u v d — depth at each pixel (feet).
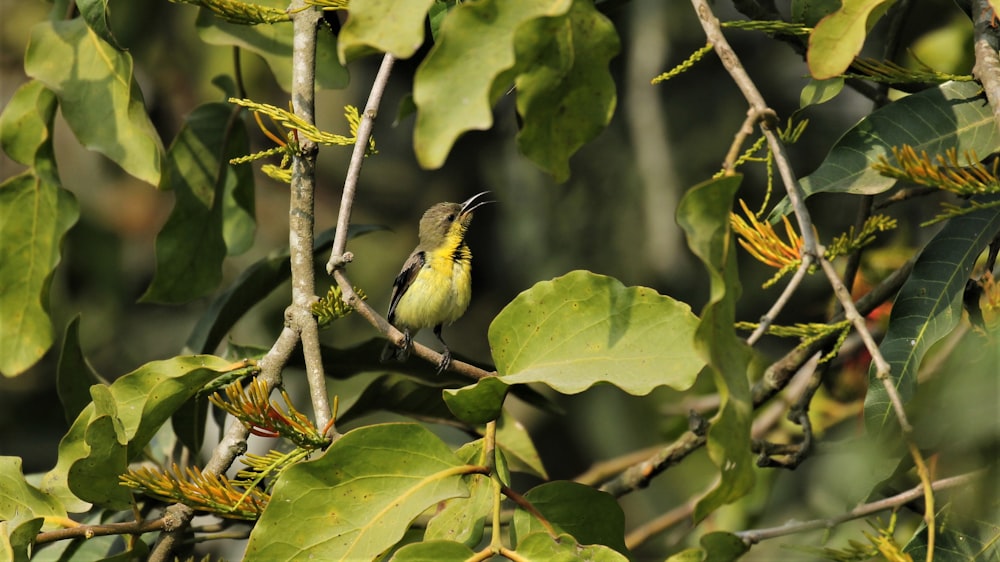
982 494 19.24
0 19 59.57
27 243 32.27
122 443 21.72
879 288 27.61
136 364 58.54
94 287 58.75
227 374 24.12
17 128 31.65
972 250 22.47
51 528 22.72
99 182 59.72
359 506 19.92
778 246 20.59
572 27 17.26
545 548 19.11
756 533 20.08
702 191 16.49
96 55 28.50
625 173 56.24
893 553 18.08
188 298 34.30
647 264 55.21
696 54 19.31
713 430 15.92
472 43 16.87
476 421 21.06
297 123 23.94
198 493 21.80
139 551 24.21
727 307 16.74
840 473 27.14
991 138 22.49
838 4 23.13
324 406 22.98
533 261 57.98
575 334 21.07
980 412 17.95
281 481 19.76
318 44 29.94
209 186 33.86
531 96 17.72
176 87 54.39
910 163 19.61
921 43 34.22
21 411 57.47
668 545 40.45
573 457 59.00
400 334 23.12
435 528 22.58
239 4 25.38
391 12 18.04
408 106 34.17
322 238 31.53
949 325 22.06
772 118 17.74
